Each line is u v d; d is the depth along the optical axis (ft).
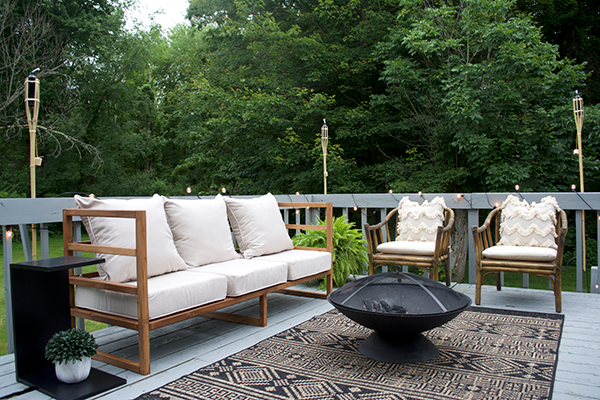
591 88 30.12
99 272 7.16
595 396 5.58
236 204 10.65
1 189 37.58
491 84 23.62
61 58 37.22
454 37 25.55
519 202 11.25
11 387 6.10
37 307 6.53
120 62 42.14
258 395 5.67
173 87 55.52
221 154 37.50
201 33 55.01
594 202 11.28
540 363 6.70
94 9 41.42
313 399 5.53
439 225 11.34
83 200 7.26
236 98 30.58
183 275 7.80
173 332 8.63
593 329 8.50
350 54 29.73
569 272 26.12
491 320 9.18
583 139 23.36
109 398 5.66
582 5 30.60
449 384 5.96
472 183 26.91
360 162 32.48
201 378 6.27
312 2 32.50
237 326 9.02
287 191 32.71
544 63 22.72
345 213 14.97
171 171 54.85
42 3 36.50
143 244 6.29
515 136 24.21
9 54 35.35
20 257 24.79
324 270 11.05
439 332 8.36
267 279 8.89
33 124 9.09
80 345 6.05
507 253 10.18
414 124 28.04
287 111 29.22
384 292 7.08
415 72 25.98
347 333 8.41
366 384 5.99
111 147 44.86
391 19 29.07
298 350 7.45
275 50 30.76
